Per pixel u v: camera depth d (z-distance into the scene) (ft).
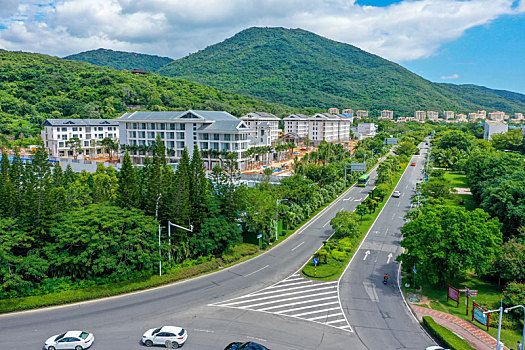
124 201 193.06
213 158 445.37
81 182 310.45
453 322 142.51
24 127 645.10
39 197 167.73
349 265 198.70
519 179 238.07
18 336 127.65
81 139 577.43
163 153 271.28
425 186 309.01
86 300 155.94
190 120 454.40
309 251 218.79
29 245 156.25
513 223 209.97
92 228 161.27
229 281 178.19
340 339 128.98
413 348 124.36
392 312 149.69
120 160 515.09
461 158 476.95
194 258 201.57
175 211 191.62
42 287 156.97
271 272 189.16
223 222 201.67
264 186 256.73
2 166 233.76
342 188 378.53
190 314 145.48
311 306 153.58
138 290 167.12
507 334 134.62
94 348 120.78
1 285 145.79
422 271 164.25
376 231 257.14
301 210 270.87
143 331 132.16
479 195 303.68
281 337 129.39
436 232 160.15
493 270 166.71
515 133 532.73
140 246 171.73
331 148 510.58
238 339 127.44
